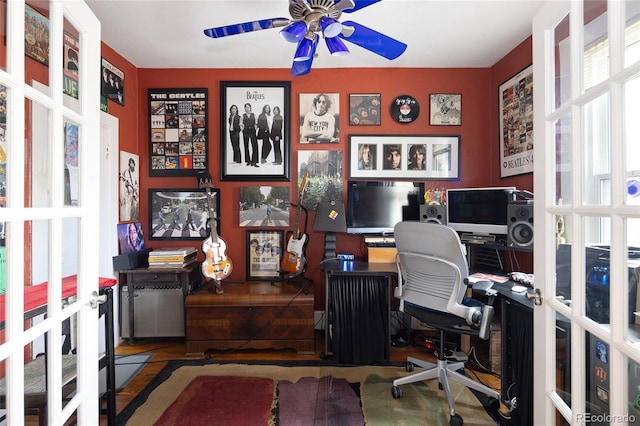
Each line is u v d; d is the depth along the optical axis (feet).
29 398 3.07
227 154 8.57
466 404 5.49
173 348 7.65
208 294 7.32
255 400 5.62
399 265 6.06
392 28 6.72
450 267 5.04
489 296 5.05
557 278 3.46
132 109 8.31
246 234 8.59
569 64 3.30
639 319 2.47
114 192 7.62
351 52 7.78
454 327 5.35
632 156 2.49
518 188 7.51
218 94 8.58
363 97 8.57
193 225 8.61
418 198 8.22
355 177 8.60
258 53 7.79
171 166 8.58
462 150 8.62
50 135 3.11
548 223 3.52
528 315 4.43
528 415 4.39
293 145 8.63
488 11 6.13
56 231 3.14
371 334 6.89
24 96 2.80
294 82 8.59
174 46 7.45
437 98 8.58
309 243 8.63
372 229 8.13
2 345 2.60
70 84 3.55
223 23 6.48
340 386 6.04
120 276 7.97
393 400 5.61
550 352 3.50
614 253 2.51
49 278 3.08
